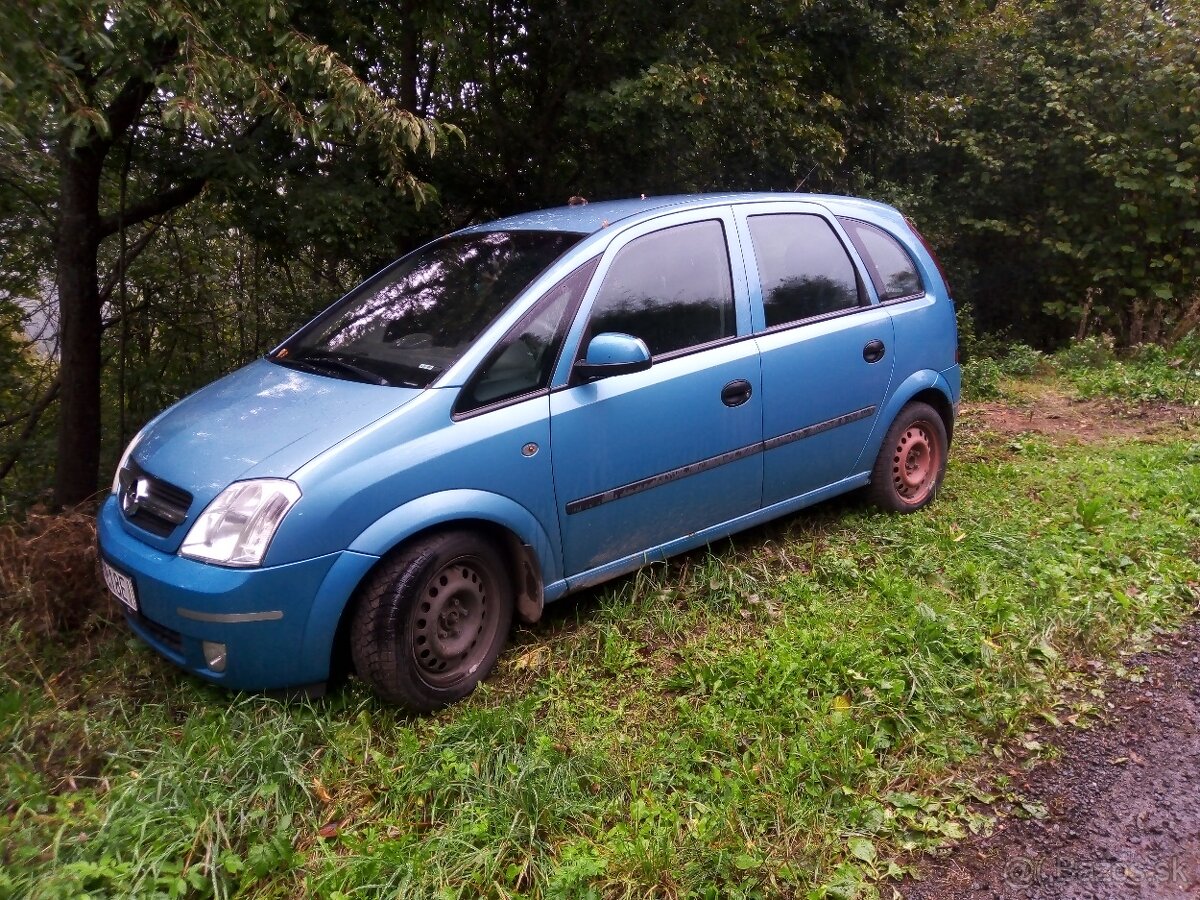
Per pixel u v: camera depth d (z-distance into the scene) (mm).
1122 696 3537
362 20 6652
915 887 2615
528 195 8180
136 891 2412
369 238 6793
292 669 3104
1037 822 2869
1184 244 10203
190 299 8531
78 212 6531
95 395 6977
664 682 3512
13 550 4000
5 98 3518
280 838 2623
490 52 7684
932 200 10914
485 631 3514
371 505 3098
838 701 3363
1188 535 4816
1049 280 10891
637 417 3777
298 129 4773
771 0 7789
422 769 2967
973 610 4047
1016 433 7121
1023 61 10508
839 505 5188
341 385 3508
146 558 3129
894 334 4844
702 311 4078
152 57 5023
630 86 6785
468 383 3371
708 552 4312
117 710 3301
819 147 8102
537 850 2650
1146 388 8172
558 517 3604
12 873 2477
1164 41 9555
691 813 2814
